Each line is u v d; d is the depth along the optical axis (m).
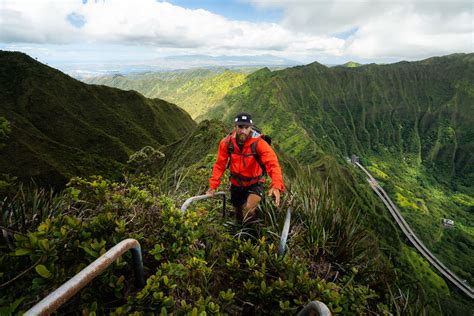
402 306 3.16
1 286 1.45
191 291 2.08
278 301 2.27
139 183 4.59
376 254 4.04
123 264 1.77
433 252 110.75
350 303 2.75
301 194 4.80
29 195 2.68
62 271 1.57
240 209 4.43
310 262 3.42
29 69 113.75
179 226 2.47
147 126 123.38
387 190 168.38
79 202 2.94
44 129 98.44
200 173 7.63
